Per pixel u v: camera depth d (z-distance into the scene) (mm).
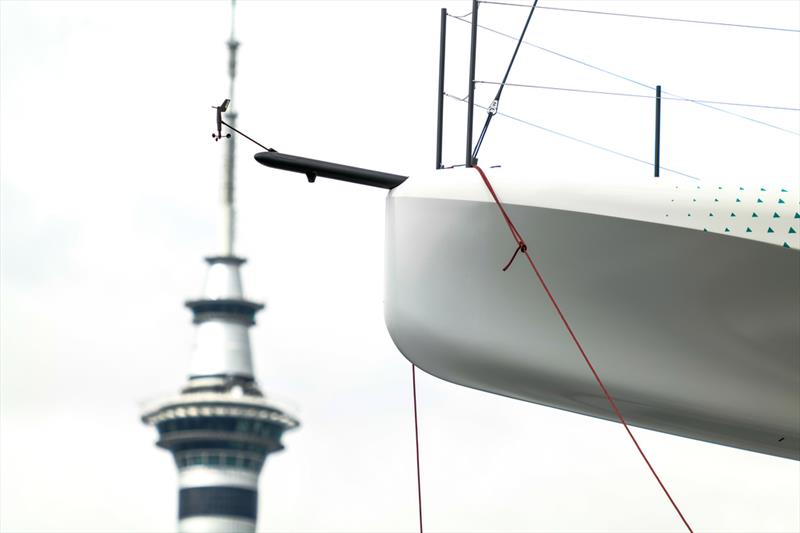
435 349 27281
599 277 26297
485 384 27766
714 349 26625
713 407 27188
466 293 26828
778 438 27938
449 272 26844
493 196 26344
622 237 26016
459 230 26641
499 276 26594
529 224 26219
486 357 26984
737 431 27766
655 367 26828
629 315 26516
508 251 26438
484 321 26828
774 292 26094
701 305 26312
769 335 26328
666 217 25922
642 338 26688
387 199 27703
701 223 25875
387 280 27594
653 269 26172
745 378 26906
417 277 27031
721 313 26344
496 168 26766
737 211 25984
